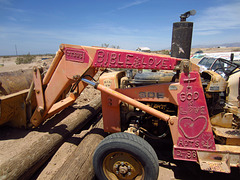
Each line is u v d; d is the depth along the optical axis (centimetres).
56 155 338
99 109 533
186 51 253
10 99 360
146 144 237
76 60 280
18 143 353
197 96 238
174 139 254
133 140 234
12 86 400
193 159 252
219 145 251
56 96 325
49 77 322
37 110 353
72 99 452
